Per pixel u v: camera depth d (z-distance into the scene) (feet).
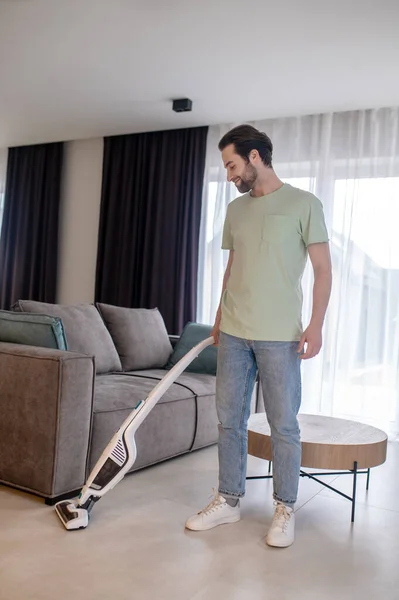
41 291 17.76
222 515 6.86
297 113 13.99
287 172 14.39
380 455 7.50
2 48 11.16
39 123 15.75
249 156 6.52
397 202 13.16
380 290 13.29
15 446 7.39
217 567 5.75
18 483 7.39
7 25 10.25
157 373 11.04
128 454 6.55
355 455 7.24
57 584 5.20
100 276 16.83
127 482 8.30
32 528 6.40
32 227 18.04
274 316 6.42
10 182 18.43
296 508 7.69
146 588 5.24
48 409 7.11
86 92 13.24
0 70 12.21
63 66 11.85
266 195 6.66
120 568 5.59
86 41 10.68
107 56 11.26
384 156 13.32
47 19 9.96
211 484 8.39
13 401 7.41
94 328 10.57
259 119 14.57
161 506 7.40
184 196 15.61
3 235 18.40
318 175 13.98
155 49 10.84
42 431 7.15
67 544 6.06
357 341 13.46
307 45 10.32
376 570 5.91
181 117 14.71
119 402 8.32
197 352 6.88
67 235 17.78
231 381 6.76
